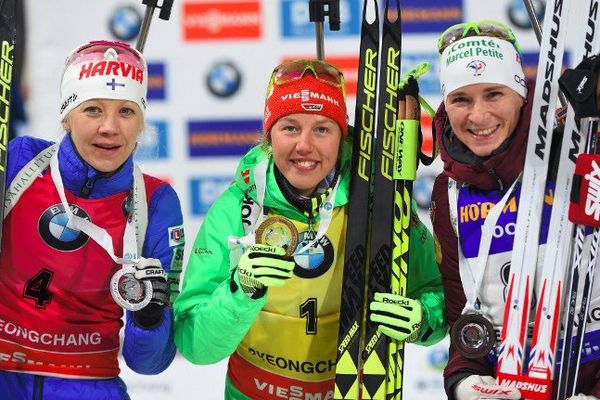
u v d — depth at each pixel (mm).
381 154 12312
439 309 12398
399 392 12164
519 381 11367
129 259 11781
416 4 22047
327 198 12094
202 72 22812
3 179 11680
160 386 21641
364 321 12328
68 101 11688
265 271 11125
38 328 11844
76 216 11703
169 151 22984
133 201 12016
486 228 11445
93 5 22844
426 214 22609
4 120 11922
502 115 11305
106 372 12273
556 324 11320
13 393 11906
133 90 11688
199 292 12141
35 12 22797
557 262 11336
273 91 11945
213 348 11820
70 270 11797
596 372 11281
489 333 11359
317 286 12227
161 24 22750
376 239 12211
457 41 11578
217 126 22922
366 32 12578
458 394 11617
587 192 11016
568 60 21703
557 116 12180
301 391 12594
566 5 11867
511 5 22031
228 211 12320
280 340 12422
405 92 12281
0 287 11891
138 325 11758
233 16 22672
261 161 12203
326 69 12039
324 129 11812
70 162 11680
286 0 22562
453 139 11734
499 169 11344
